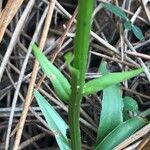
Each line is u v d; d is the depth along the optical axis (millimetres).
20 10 277
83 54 128
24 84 267
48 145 262
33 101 262
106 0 291
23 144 250
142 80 277
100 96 263
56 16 291
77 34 122
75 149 174
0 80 247
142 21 301
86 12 116
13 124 257
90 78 275
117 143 218
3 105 271
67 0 308
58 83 149
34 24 294
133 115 246
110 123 226
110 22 296
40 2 292
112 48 279
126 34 286
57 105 260
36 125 257
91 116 264
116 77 143
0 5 271
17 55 277
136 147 226
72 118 158
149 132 227
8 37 277
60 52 275
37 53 146
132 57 283
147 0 298
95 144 229
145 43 293
